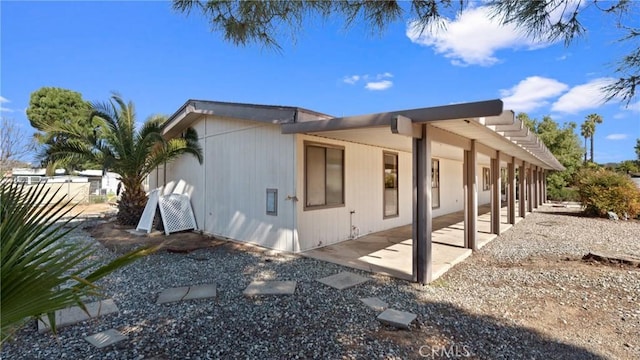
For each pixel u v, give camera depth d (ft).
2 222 4.55
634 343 9.30
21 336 9.34
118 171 30.68
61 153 28.30
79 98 78.18
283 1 7.82
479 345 9.06
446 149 28.89
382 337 9.42
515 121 15.53
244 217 23.06
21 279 3.81
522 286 14.05
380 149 27.07
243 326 10.04
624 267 16.88
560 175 74.23
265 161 21.47
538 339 9.46
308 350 8.67
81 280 4.18
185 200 28.32
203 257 18.97
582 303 12.18
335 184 22.49
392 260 17.79
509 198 32.81
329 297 12.52
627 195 37.76
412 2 8.02
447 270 16.47
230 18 8.36
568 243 23.32
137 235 25.86
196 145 27.78
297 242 19.62
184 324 10.17
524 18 7.28
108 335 9.41
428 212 14.42
